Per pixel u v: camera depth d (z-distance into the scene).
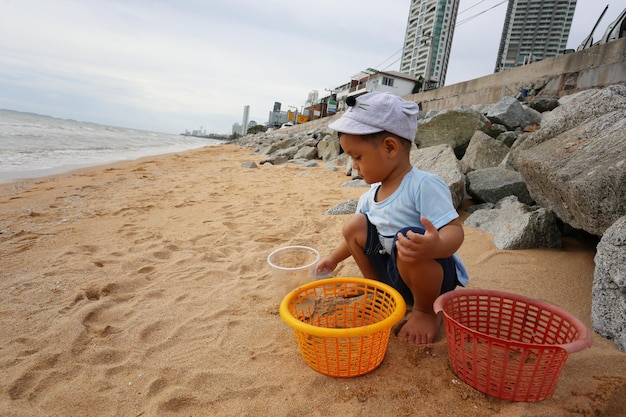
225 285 2.37
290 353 1.67
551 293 2.07
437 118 6.12
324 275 2.17
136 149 18.19
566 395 1.36
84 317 1.95
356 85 41.28
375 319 1.86
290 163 9.73
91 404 1.41
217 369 1.58
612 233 1.67
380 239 1.87
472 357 1.37
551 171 2.28
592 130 2.40
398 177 1.80
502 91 10.36
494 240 2.85
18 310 2.04
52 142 16.59
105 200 4.98
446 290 1.75
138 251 2.96
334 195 5.15
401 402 1.36
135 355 1.68
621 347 1.56
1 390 1.47
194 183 6.50
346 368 1.47
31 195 5.31
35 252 2.92
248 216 4.07
